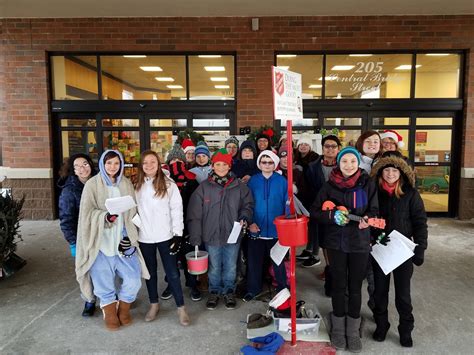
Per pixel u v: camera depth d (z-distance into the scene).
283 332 2.92
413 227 2.78
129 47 6.99
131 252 3.07
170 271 3.15
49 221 7.07
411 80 7.06
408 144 7.19
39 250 5.27
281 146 4.13
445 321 3.19
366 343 2.85
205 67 7.15
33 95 7.04
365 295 3.76
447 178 7.21
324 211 2.70
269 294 3.72
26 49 6.97
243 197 3.43
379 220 2.57
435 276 4.21
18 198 7.13
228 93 7.20
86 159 3.35
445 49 6.94
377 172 2.84
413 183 2.77
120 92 7.20
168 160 4.03
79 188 3.29
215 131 7.25
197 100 7.17
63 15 6.82
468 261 4.71
